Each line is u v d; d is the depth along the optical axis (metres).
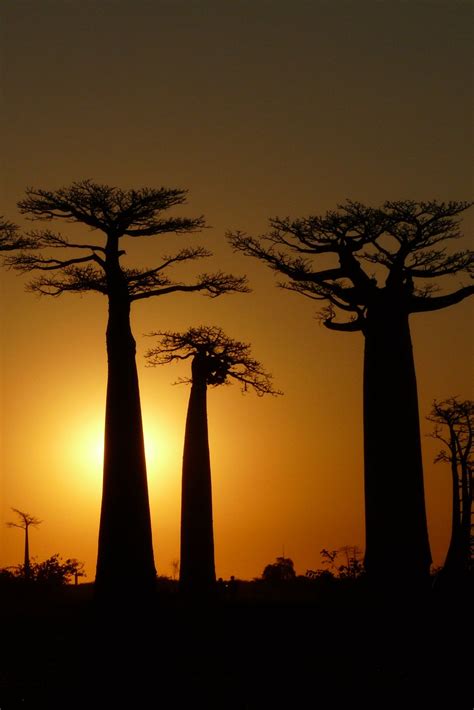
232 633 32.50
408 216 35.03
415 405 35.12
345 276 35.94
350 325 35.97
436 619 32.72
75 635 32.69
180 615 35.91
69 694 26.45
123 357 35.44
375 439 34.94
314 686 26.69
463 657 28.83
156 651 30.64
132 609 34.25
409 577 34.16
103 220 35.78
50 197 35.38
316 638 31.48
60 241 36.16
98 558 34.81
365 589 34.47
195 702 25.77
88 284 35.88
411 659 28.78
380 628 32.47
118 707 25.50
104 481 35.09
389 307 35.28
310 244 36.06
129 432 35.12
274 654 29.75
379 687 26.47
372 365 35.25
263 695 25.95
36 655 30.06
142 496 35.03
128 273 36.44
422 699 25.61
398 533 34.44
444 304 35.25
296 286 36.28
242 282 37.16
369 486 34.91
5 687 26.83
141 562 34.72
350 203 35.53
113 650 30.66
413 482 34.69
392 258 35.44
